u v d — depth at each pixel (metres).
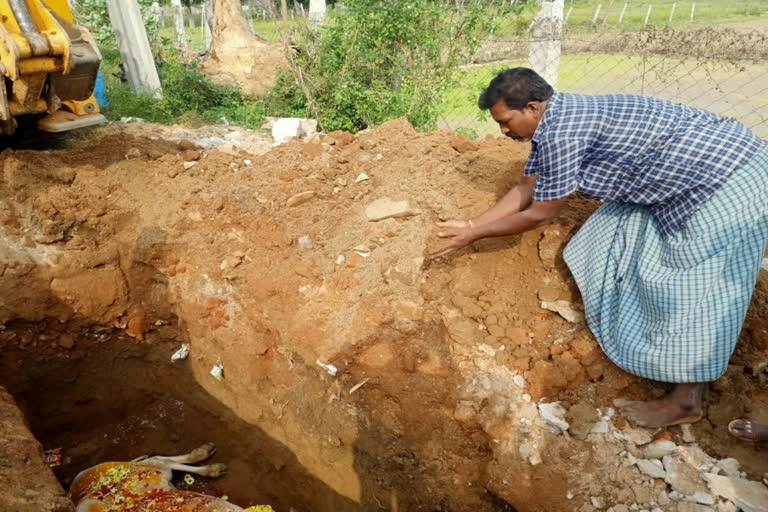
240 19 9.27
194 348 4.79
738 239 2.60
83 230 4.67
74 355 4.79
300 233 4.20
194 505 3.73
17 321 4.49
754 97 7.00
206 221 4.61
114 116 6.58
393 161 4.61
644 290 2.87
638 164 2.65
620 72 7.59
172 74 7.95
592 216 3.24
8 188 4.55
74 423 4.77
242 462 4.43
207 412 4.72
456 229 3.01
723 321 2.70
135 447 4.64
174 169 4.95
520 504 3.13
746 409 3.05
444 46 6.46
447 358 3.54
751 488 2.77
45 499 2.83
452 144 4.57
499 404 3.32
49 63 4.25
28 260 4.43
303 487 4.12
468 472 3.44
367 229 4.09
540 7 6.77
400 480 3.65
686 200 2.66
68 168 4.76
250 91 8.73
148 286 4.77
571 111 2.58
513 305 3.61
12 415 3.42
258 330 4.34
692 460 2.93
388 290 3.71
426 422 3.58
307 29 7.78
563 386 3.29
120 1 7.50
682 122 2.59
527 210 2.82
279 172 4.74
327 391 3.94
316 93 7.31
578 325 3.40
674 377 2.84
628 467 2.98
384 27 6.36
